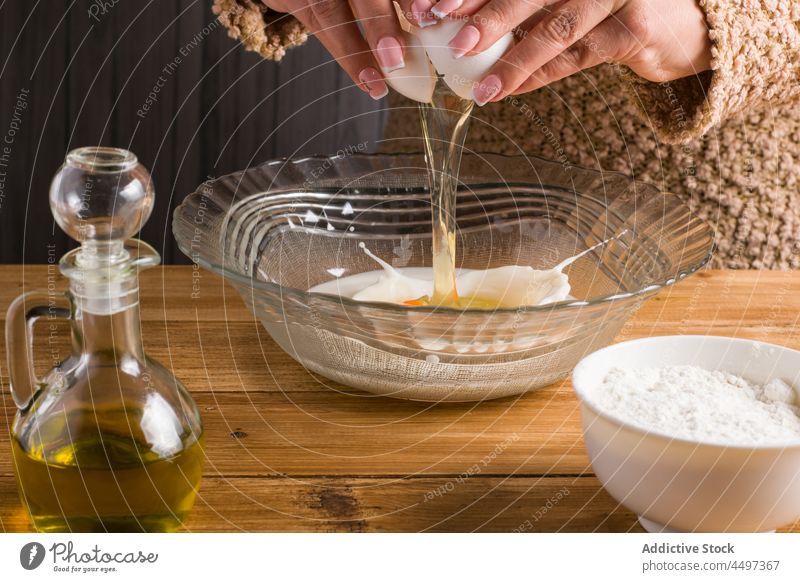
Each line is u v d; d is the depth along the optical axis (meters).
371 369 0.66
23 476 0.50
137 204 0.48
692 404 0.54
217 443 0.63
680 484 0.48
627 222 0.85
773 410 0.54
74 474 0.48
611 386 0.56
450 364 0.64
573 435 0.65
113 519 0.50
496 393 0.68
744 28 0.82
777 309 0.88
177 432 0.50
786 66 0.88
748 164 1.07
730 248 1.11
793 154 1.07
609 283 0.84
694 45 0.81
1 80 1.46
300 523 0.55
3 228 1.54
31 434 0.49
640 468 0.49
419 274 0.88
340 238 0.91
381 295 0.79
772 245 1.10
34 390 0.52
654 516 0.51
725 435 0.50
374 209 0.92
